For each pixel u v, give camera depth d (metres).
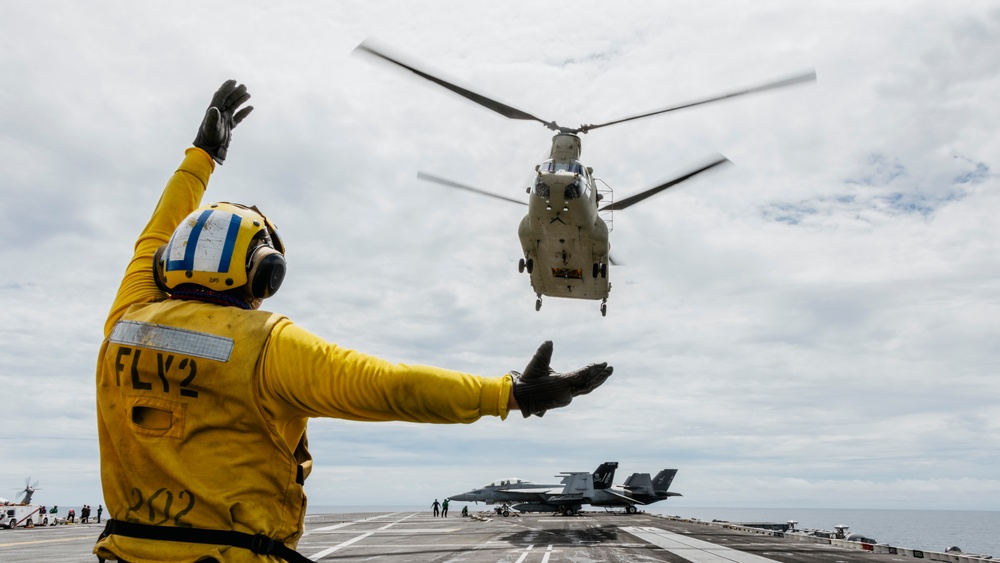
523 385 2.05
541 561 20.25
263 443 2.16
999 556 96.62
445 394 2.02
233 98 3.13
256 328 2.18
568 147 20.84
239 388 2.09
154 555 2.05
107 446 2.25
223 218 2.39
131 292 2.56
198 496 2.05
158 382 2.13
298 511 2.26
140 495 2.12
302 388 2.08
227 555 2.03
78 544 26.77
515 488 63.59
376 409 2.05
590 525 41.59
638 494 63.06
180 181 2.91
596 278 23.59
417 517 60.50
